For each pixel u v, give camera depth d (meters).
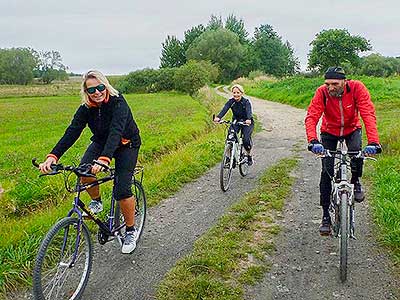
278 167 10.76
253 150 13.66
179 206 7.95
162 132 16.95
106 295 4.79
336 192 5.22
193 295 4.65
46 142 18.42
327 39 54.75
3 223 6.77
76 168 4.45
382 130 14.27
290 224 6.86
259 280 5.05
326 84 5.48
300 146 14.32
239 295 4.70
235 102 9.36
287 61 98.19
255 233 6.46
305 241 6.18
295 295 4.76
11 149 16.48
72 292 4.71
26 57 97.25
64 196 8.77
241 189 9.03
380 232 6.32
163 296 4.70
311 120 5.52
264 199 7.98
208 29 97.56
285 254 5.75
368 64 57.03
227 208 7.79
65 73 106.12
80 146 15.95
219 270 5.21
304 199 8.16
